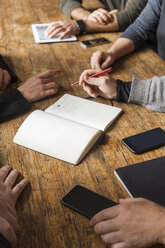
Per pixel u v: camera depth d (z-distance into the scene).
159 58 1.66
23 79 1.48
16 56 1.70
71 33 1.90
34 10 2.32
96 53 1.60
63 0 2.26
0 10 2.33
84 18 2.07
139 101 1.26
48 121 1.08
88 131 1.04
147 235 0.73
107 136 1.11
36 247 0.75
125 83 1.30
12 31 1.99
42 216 0.83
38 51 1.74
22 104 1.25
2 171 0.95
